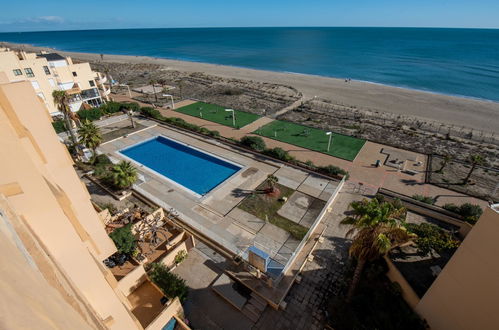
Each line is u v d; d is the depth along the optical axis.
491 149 41.31
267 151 38.16
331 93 72.56
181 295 18.89
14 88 9.41
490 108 60.19
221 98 67.50
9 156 6.74
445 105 62.34
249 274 21.30
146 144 44.28
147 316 18.22
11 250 4.31
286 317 18.78
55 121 46.75
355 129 48.66
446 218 26.22
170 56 159.25
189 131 47.16
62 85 51.38
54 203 7.86
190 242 24.05
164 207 28.25
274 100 65.56
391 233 14.63
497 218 10.93
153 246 23.47
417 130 48.28
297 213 27.80
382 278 19.64
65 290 5.95
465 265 12.73
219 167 37.59
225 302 19.84
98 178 33.44
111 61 134.50
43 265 5.79
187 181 34.75
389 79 91.25
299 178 33.50
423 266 19.02
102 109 53.12
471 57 125.69
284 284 20.39
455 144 42.75
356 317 16.88
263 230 25.66
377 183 33.22
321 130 48.38
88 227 13.07
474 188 32.03
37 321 2.87
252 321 18.61
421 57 129.75
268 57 145.12
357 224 14.59
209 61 138.75
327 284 20.78
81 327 4.62
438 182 33.19
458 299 13.52
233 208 28.50
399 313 16.53
